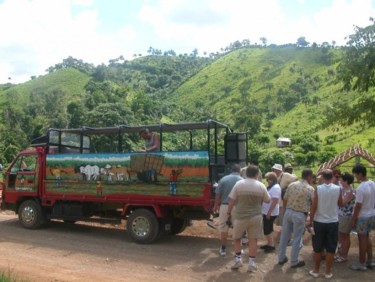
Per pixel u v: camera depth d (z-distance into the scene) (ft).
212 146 37.65
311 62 470.39
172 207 34.22
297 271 26.53
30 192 38.55
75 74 499.10
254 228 26.35
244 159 37.96
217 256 30.04
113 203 35.91
